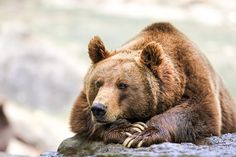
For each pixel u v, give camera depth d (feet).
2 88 87.10
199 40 115.65
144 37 29.27
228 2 134.82
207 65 29.60
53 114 84.12
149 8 132.26
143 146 25.11
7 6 130.21
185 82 27.43
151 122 25.80
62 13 127.75
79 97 28.25
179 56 28.09
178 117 26.21
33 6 130.62
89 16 126.41
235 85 98.53
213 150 23.59
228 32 121.19
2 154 29.94
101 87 26.23
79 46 108.37
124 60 26.86
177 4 134.00
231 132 32.30
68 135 70.49
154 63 26.61
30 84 87.25
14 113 70.33
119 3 134.82
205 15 129.08
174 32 29.45
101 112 25.31
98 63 27.35
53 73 88.17
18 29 93.04
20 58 88.79
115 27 119.96
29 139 68.08
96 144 26.17
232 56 108.17
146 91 26.35
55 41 109.50
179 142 26.09
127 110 26.30
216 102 27.89
